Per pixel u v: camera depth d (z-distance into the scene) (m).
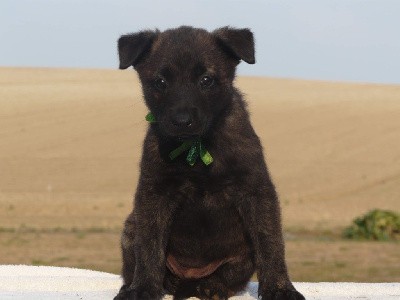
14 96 56.81
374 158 45.22
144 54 6.65
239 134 6.23
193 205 6.25
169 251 6.50
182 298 6.66
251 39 6.59
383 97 59.69
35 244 22.97
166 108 6.21
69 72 78.44
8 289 7.77
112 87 64.12
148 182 6.25
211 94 6.36
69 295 6.79
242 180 6.14
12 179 40.06
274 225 6.17
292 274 17.47
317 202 37.78
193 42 6.49
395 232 26.83
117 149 45.72
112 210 34.78
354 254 21.36
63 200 36.34
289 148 46.25
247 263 6.53
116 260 19.38
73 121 50.44
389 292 7.36
